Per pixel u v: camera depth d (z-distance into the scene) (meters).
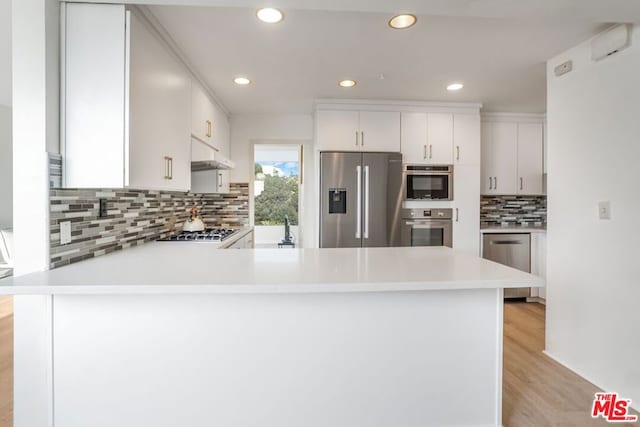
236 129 4.16
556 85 2.46
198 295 1.52
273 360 1.56
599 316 2.15
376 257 1.91
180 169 2.36
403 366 1.62
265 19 1.93
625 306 1.98
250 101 3.59
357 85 3.09
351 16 1.91
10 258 3.96
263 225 7.23
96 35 1.59
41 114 1.49
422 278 1.41
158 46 1.97
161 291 1.26
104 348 1.49
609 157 2.07
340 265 1.67
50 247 1.53
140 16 1.75
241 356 1.55
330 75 2.83
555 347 2.52
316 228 3.68
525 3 1.54
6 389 2.12
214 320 1.53
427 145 3.69
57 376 1.48
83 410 1.49
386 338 1.61
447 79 2.93
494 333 1.66
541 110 4.00
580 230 2.28
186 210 3.50
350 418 1.60
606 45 2.01
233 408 1.55
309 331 1.57
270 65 2.60
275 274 1.46
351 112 3.57
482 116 4.07
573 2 1.54
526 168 4.15
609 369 2.08
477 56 2.46
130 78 1.62
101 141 1.60
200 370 1.53
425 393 1.63
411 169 3.68
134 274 1.43
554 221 2.50
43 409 1.50
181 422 1.53
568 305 2.39
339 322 1.58
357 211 3.52
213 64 2.57
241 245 3.26
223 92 3.27
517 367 2.42
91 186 1.60
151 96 1.87
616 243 2.03
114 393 1.50
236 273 1.47
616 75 2.02
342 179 3.52
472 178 3.77
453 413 1.65
